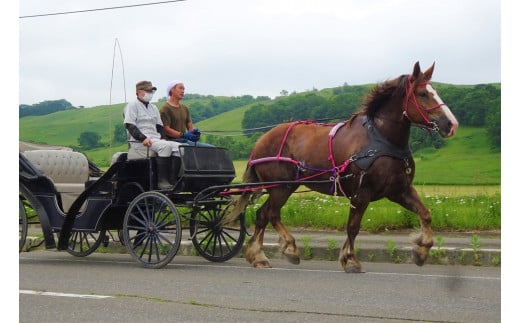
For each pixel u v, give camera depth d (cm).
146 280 904
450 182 3297
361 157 955
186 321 656
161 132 1123
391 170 943
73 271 995
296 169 1038
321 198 1766
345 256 969
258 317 669
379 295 777
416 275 925
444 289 812
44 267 1043
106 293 805
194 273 971
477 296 766
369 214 1383
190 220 1092
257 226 1069
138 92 1105
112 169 1067
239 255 1173
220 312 693
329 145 998
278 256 1151
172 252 1011
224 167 1112
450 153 5350
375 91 965
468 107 5844
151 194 1038
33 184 1118
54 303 743
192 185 1062
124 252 1253
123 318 671
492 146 5456
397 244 1150
